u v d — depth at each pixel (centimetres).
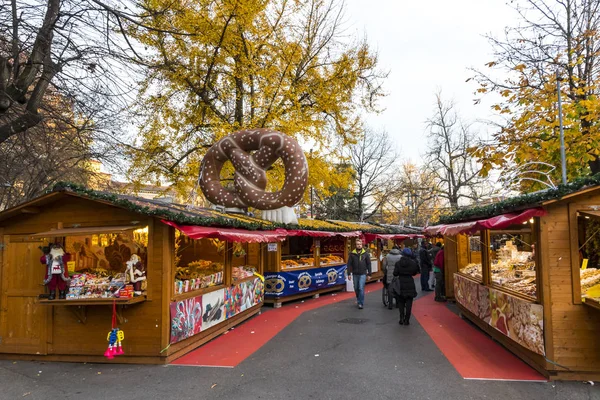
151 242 606
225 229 755
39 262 639
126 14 802
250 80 1488
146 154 1437
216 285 801
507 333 627
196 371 562
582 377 500
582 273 568
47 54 697
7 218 649
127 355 603
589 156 873
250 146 941
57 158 1267
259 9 1357
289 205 888
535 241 539
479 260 1198
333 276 1477
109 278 636
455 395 460
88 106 803
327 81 1588
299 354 646
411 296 868
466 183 3019
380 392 473
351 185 1703
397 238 2134
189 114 1541
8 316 642
